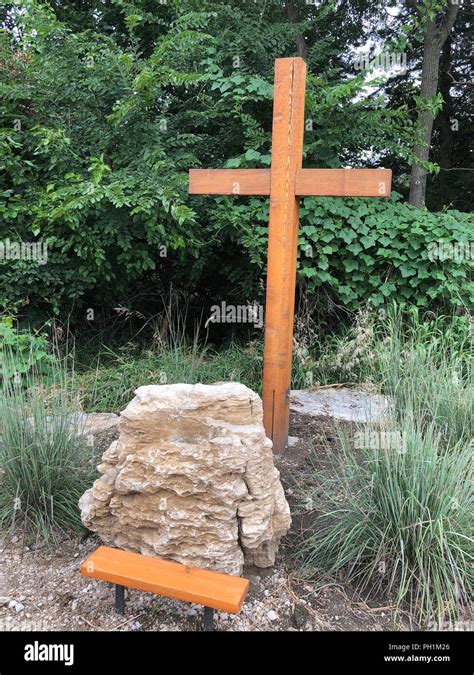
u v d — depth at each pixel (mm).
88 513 1970
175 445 1827
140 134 4227
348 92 4152
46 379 3586
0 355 3213
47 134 3943
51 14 4270
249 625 1806
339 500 2277
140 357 4680
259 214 4391
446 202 8367
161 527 1825
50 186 3984
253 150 4305
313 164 4766
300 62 2686
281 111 2738
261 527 1816
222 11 4785
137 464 1849
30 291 4418
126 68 4086
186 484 1794
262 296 5270
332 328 4926
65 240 4320
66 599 1918
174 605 1891
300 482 2668
